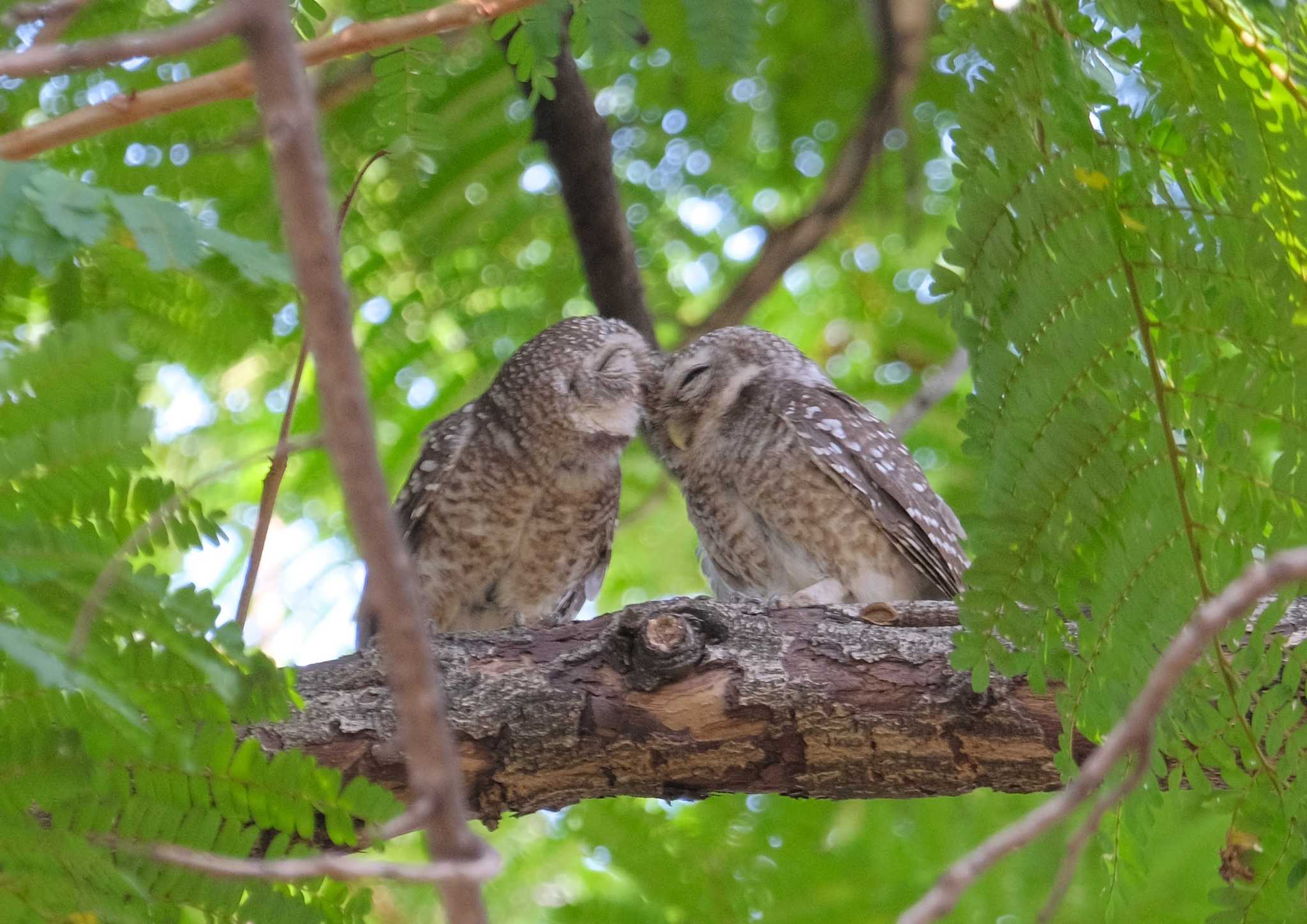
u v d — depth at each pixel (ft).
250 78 16.62
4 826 16.66
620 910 29.84
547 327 36.52
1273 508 19.54
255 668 16.98
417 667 11.14
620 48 19.76
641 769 23.43
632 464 43.50
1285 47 21.12
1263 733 20.03
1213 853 27.78
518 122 32.37
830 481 33.94
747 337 36.27
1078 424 19.58
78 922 16.98
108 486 15.30
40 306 25.88
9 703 16.51
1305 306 19.86
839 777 23.61
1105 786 20.16
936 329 41.73
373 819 18.03
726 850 30.40
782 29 37.40
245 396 34.81
